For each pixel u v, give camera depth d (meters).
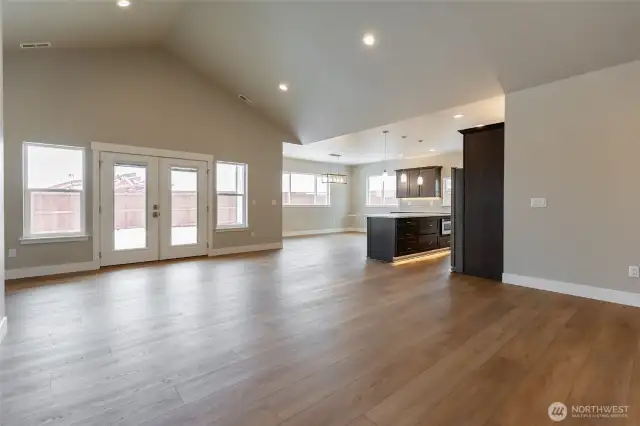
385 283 4.27
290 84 5.61
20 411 1.63
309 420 1.57
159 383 1.89
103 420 1.57
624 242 3.38
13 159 4.38
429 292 3.84
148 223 5.66
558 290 3.81
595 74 3.51
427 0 3.26
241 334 2.60
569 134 3.70
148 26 4.71
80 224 4.98
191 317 2.98
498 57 3.66
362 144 8.28
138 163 5.50
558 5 2.88
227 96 6.62
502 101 4.80
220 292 3.81
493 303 3.42
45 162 4.67
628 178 3.34
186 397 1.76
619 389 1.84
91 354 2.25
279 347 2.37
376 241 6.12
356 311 3.16
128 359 2.18
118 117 5.26
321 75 5.07
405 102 5.12
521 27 3.21
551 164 3.84
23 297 3.56
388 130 6.71
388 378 1.96
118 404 1.69
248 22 4.37
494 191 4.48
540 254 3.96
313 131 7.23
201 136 6.27
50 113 4.63
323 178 11.66
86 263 5.00
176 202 6.02
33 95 4.50
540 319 2.95
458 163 9.56
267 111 6.90
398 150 9.18
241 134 6.89
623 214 3.38
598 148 3.51
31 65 4.49
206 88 6.30
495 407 1.68
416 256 6.28
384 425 1.54
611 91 3.42
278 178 7.59
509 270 4.24
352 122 6.32
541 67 3.63
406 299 3.56
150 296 3.63
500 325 2.80
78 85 4.87
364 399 1.74
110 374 1.99
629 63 3.30
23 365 2.09
